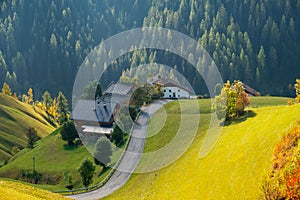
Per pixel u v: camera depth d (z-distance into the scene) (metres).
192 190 44.38
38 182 70.81
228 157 46.47
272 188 32.66
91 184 58.50
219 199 39.28
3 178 73.81
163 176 52.31
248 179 39.09
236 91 64.00
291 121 46.31
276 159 37.81
